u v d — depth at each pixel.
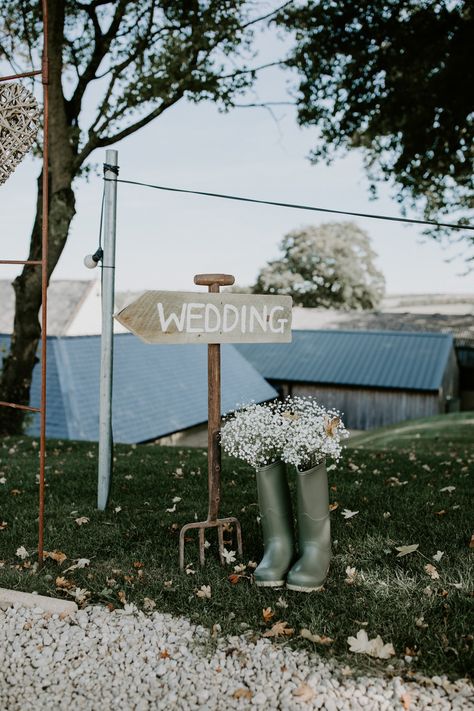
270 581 3.73
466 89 10.45
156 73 11.16
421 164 11.84
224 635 3.26
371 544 4.38
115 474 7.11
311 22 11.27
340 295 56.69
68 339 26.44
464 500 5.65
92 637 3.30
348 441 19.91
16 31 11.24
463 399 42.38
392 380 33.75
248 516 5.20
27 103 3.93
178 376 29.70
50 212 11.41
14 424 12.52
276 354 37.44
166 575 3.95
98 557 4.33
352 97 11.65
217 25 10.93
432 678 2.85
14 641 3.28
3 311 49.19
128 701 2.79
